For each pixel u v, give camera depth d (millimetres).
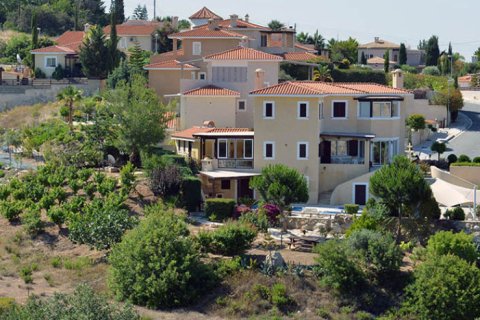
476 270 65688
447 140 122312
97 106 103062
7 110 125812
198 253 69125
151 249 66500
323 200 89750
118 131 93188
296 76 140500
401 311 64938
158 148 95812
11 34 196625
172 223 69125
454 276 65062
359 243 68500
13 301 61125
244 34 140750
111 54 133125
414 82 159125
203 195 85750
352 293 66250
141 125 92125
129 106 93125
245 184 89125
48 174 86750
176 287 65438
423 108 133875
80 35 164625
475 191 81938
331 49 187125
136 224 73562
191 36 122062
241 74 106562
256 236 74062
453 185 86562
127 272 66062
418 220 77000
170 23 170875
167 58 127750
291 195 77562
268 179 78688
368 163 90500
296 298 65688
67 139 94938
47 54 137250
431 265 66062
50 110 118438
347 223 78250
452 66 196750
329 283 66688
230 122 102938
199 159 91688
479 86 176500
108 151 94188
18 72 146375
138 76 97250
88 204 79875
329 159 91375
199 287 66375
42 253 74500
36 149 100438
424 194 76438
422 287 65000
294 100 89312
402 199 75938
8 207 79625
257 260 70000
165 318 63094
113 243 72125
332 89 94125
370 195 88062
